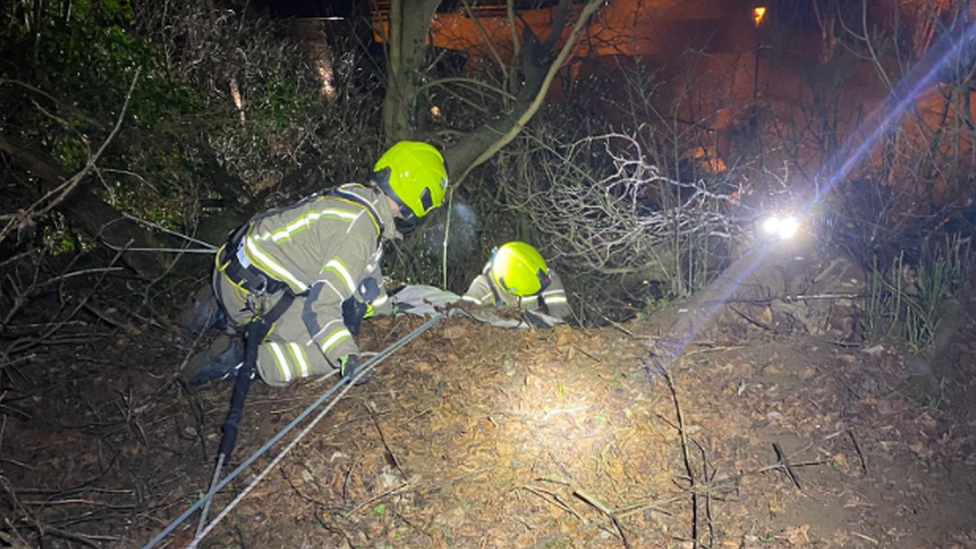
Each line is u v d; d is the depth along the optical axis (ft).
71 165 21.35
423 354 14.79
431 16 23.25
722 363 14.46
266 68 30.30
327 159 24.62
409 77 23.68
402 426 12.88
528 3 35.37
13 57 20.80
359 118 26.81
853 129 21.95
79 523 11.39
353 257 12.87
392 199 13.17
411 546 10.66
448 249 25.27
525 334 15.48
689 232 18.71
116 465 12.62
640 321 16.15
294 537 10.94
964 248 18.30
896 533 10.94
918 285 16.14
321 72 31.99
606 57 32.71
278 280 13.41
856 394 13.65
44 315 17.24
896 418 13.16
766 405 13.34
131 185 22.06
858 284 16.47
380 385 13.91
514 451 12.26
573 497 11.46
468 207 26.02
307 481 11.88
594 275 23.08
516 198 24.93
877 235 18.38
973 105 24.52
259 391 14.12
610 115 29.43
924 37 25.49
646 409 13.19
